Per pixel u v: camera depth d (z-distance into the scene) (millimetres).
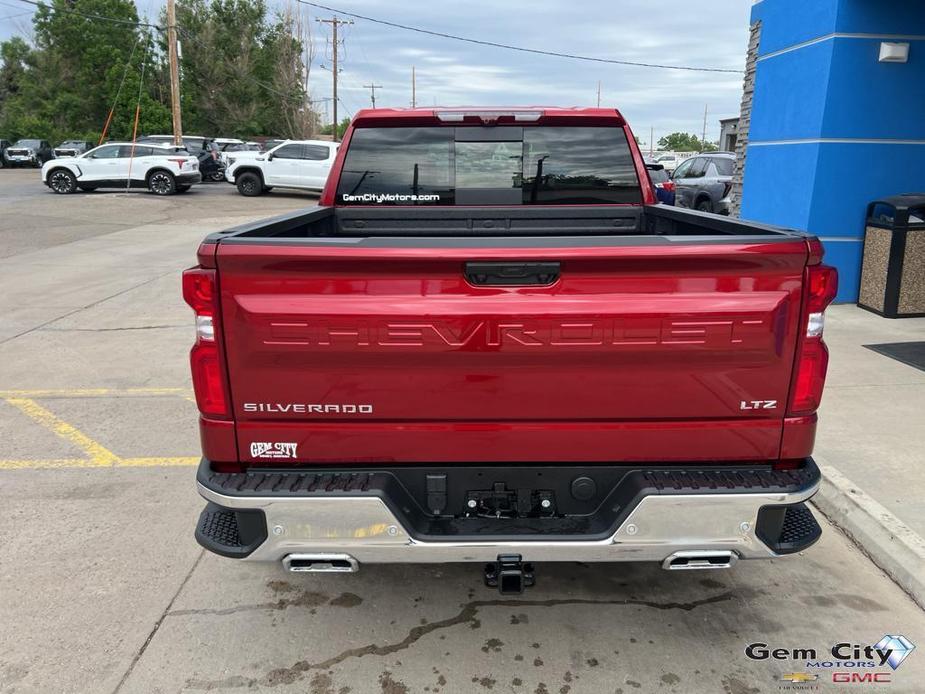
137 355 7043
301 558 2424
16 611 3115
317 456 2432
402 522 2369
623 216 4195
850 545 3658
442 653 2852
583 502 2510
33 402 5770
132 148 25938
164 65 63188
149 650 2869
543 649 2875
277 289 2262
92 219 18922
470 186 4137
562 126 4062
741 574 3404
